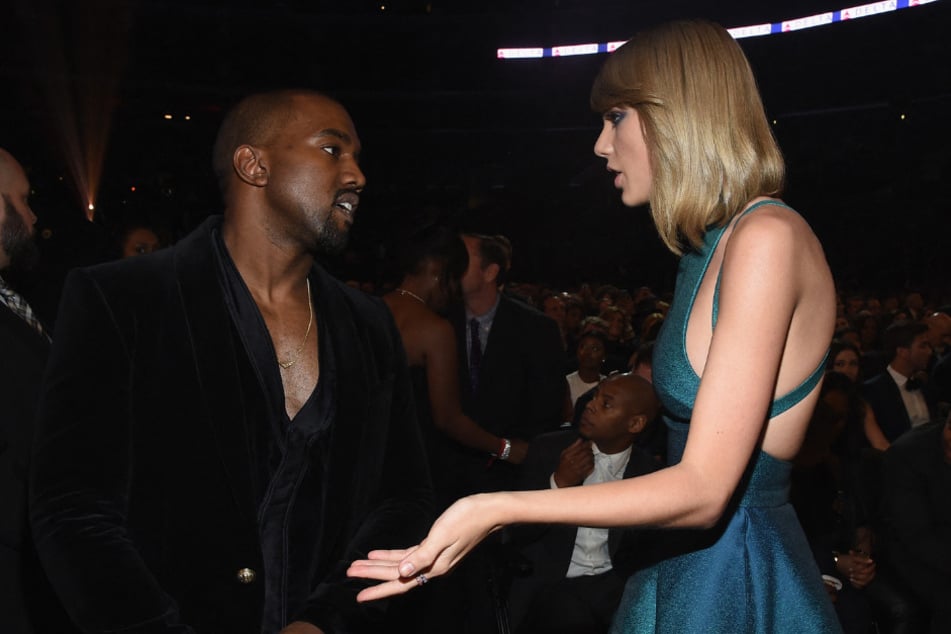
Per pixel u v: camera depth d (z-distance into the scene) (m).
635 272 22.89
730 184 1.27
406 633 2.08
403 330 3.08
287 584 1.45
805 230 1.24
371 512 1.60
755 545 1.30
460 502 1.09
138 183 24.14
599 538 3.14
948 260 18.22
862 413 4.57
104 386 1.35
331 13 27.53
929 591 3.21
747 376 1.15
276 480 1.47
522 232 26.34
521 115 29.58
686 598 1.31
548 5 28.41
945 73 21.97
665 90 1.30
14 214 2.17
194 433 1.40
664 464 3.42
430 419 3.13
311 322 1.61
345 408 1.56
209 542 1.38
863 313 8.04
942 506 3.21
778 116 25.19
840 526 3.28
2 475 1.87
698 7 25.19
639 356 4.04
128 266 1.47
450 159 29.75
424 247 3.12
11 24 23.58
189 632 1.28
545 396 3.76
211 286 1.50
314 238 1.54
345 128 1.57
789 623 1.30
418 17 27.53
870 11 21.19
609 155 1.40
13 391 1.92
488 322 3.81
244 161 1.54
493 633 3.03
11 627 1.85
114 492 1.34
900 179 21.06
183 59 26.67
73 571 1.24
